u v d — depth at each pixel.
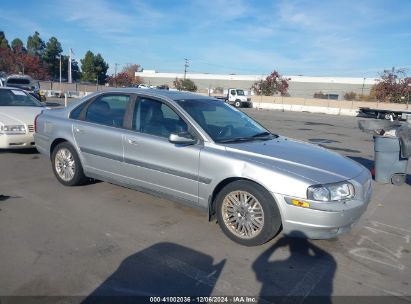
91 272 3.41
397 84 43.69
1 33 77.69
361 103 39.91
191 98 5.10
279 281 3.42
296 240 4.28
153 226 4.50
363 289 3.36
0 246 3.82
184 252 3.87
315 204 3.68
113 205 5.14
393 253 4.12
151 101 4.96
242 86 78.25
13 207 4.92
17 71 62.09
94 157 5.37
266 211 3.88
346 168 4.18
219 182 4.16
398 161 7.21
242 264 3.69
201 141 4.38
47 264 3.51
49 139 5.96
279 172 3.84
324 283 3.42
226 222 4.21
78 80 92.56
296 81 71.12
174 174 4.51
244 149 4.23
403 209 5.73
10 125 7.71
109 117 5.31
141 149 4.77
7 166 7.09
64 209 4.92
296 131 16.83
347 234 4.58
